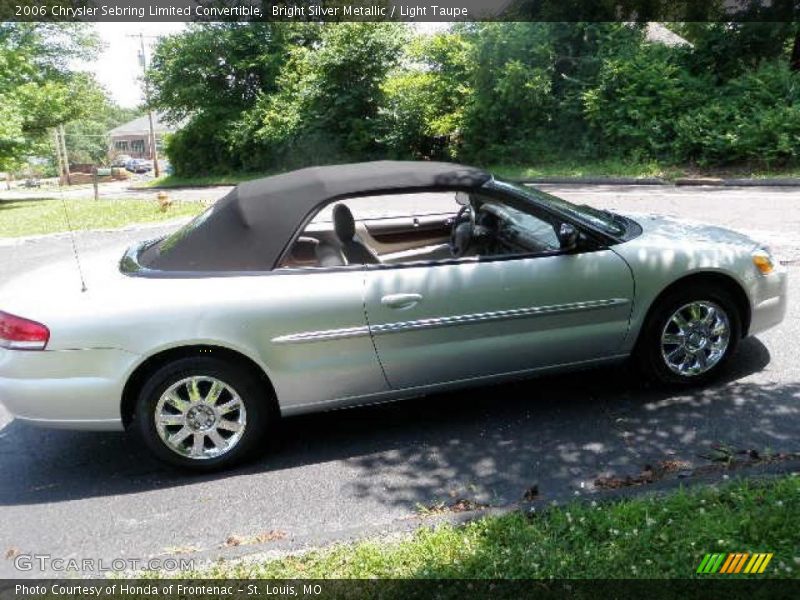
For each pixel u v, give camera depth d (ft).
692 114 52.44
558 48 62.34
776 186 42.68
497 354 12.89
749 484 9.70
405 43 80.59
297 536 9.96
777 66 52.65
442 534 9.28
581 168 57.11
